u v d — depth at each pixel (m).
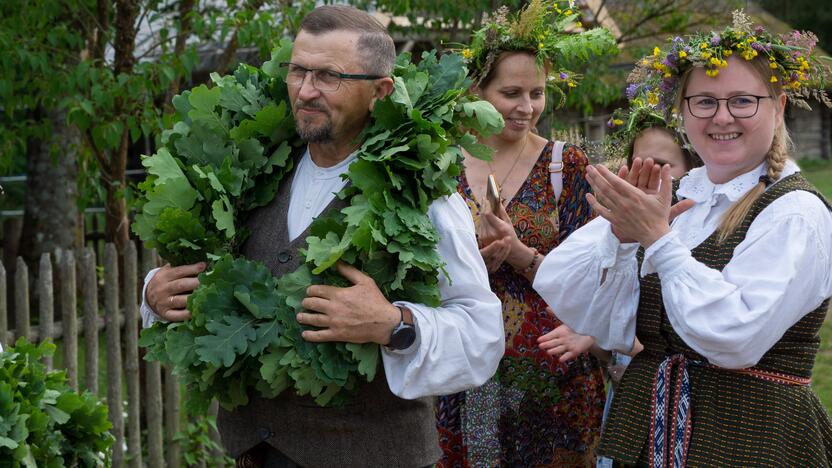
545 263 2.68
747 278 2.27
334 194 2.53
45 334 4.26
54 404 2.89
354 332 2.35
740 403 2.33
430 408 2.67
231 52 5.43
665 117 2.73
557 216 3.34
